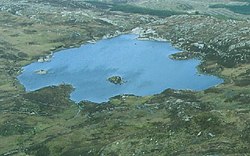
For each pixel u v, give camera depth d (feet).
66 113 652.89
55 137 491.31
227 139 304.30
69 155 411.13
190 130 339.98
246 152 275.18
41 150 458.50
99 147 393.29
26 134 564.30
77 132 489.26
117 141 370.12
